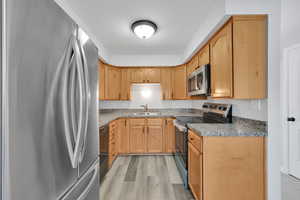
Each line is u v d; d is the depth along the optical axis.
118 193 2.05
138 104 4.11
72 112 0.86
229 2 1.61
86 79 1.00
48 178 0.71
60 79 0.79
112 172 2.64
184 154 2.21
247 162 1.59
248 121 1.88
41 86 0.67
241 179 1.59
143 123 3.52
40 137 0.67
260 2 1.60
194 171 1.84
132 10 1.95
